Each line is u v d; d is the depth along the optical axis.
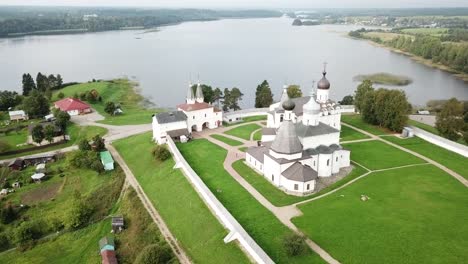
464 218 77.44
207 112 135.88
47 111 171.25
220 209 79.81
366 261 65.62
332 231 73.88
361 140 123.38
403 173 98.94
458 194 87.56
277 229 75.12
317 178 97.00
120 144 133.12
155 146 121.94
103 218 92.75
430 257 66.12
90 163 115.19
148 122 159.50
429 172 99.31
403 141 122.25
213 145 120.69
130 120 162.62
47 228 90.81
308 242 70.88
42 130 137.62
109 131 148.75
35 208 99.62
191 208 86.38
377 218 77.81
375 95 136.12
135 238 83.00
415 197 86.31
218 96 188.50
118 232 86.94
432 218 77.56
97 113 175.38
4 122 163.00
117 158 122.69
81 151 120.31
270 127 124.38
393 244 69.62
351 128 135.12
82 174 114.25
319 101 121.19
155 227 84.12
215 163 106.88
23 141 142.38
